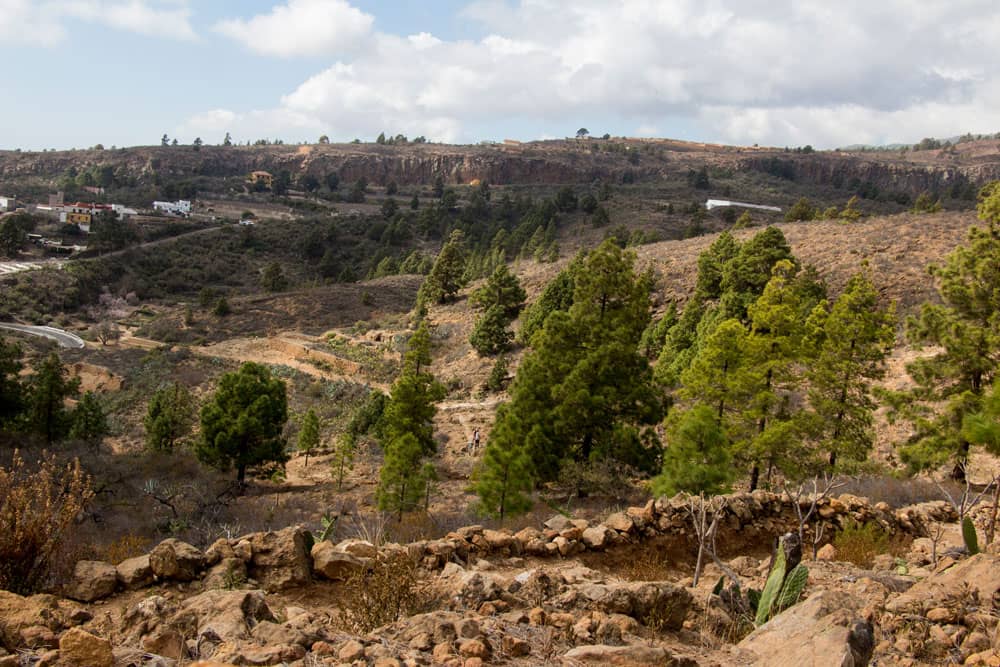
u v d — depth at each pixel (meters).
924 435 20.12
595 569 9.74
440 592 6.96
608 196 160.38
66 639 4.30
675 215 139.75
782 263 19.88
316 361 60.53
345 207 178.75
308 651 4.91
